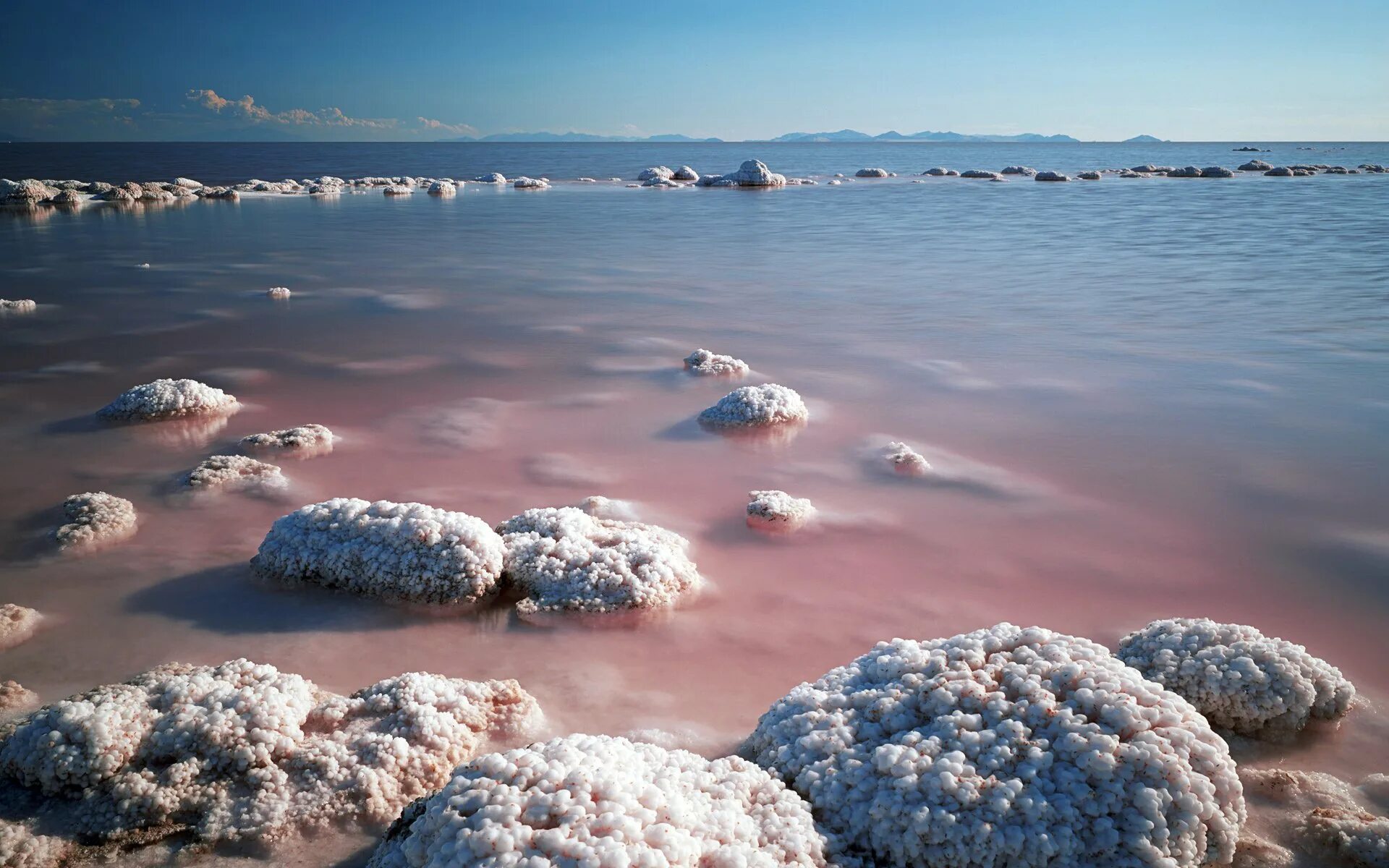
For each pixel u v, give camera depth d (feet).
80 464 27.07
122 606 18.85
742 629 18.38
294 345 42.50
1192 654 15.55
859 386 35.96
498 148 535.19
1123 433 30.22
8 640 17.42
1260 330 44.96
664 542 21.21
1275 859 11.70
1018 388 35.45
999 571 20.89
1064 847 10.93
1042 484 25.95
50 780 12.59
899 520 23.62
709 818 10.82
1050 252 73.46
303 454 27.91
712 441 29.58
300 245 77.71
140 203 115.96
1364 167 210.59
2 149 393.70
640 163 278.46
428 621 18.44
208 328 46.03
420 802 11.73
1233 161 291.99
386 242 80.64
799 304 53.11
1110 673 12.73
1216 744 11.99
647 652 17.48
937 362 39.63
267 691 13.99
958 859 11.04
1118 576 20.63
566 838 9.75
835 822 11.65
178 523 22.94
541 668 16.85
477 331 45.68
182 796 12.53
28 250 72.54
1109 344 42.50
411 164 246.27
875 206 118.32
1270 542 22.27
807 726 13.00
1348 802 12.84
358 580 19.39
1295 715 14.61
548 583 19.29
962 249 76.28
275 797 12.55
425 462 27.40
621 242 81.97
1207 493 25.21
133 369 38.04
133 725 13.24
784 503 23.48
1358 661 17.31
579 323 47.65
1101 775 11.39
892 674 13.62
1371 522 23.27
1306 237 81.15
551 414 32.30
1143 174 192.13
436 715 14.21
